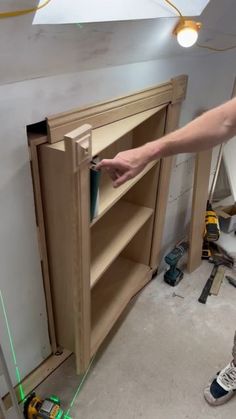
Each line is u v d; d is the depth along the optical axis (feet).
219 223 7.49
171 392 4.77
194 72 5.17
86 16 2.52
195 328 5.72
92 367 5.02
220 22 4.13
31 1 2.03
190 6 3.37
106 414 4.47
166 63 4.44
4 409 3.72
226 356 5.27
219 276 6.74
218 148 6.92
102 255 4.54
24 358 4.36
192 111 5.59
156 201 5.63
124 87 3.90
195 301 6.23
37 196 3.35
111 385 4.80
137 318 5.84
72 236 3.36
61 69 2.96
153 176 5.39
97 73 3.42
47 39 2.45
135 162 3.20
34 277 3.84
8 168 2.94
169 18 3.24
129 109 3.99
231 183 7.11
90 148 2.95
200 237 6.67
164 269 7.03
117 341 5.42
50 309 4.35
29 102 2.84
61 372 4.91
